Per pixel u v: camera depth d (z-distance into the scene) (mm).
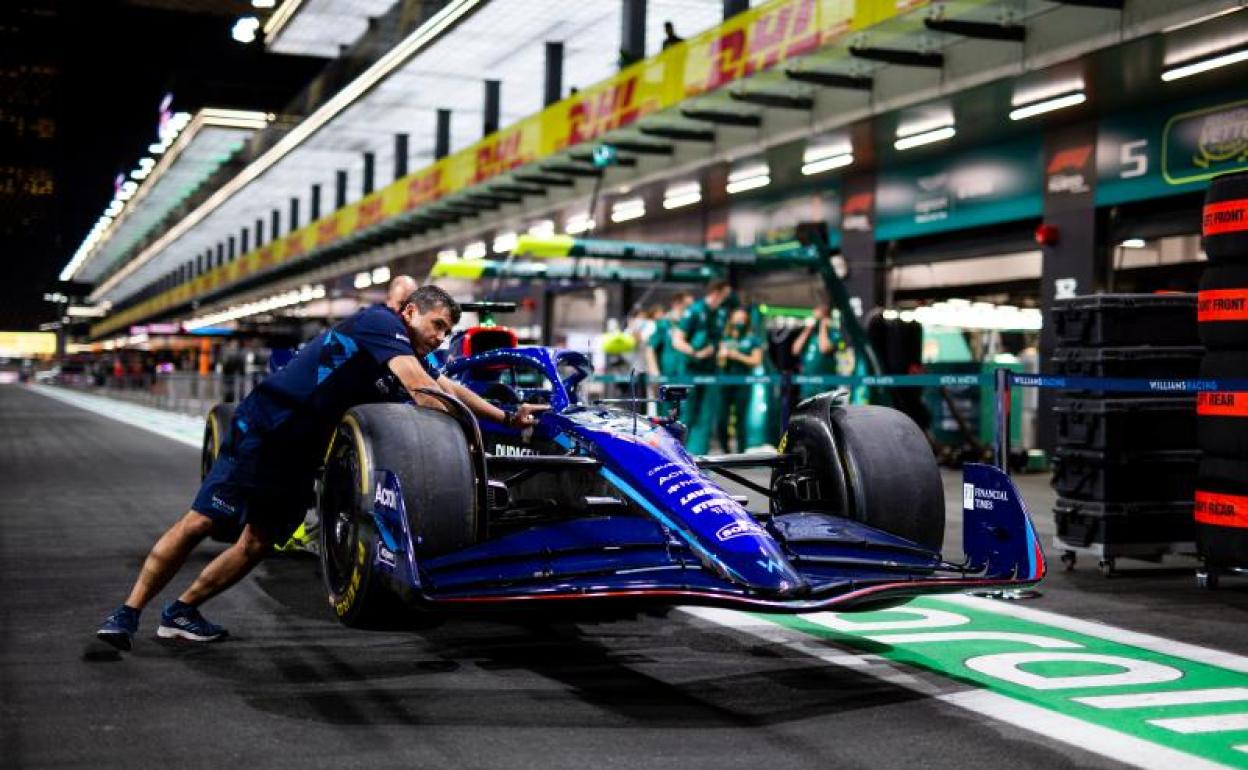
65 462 13758
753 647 4672
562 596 3658
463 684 4070
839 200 17516
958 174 15453
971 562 4293
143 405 35938
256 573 6305
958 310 15914
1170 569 6668
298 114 27641
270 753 3293
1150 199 13008
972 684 4117
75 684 4020
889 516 4801
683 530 4133
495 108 21781
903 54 12188
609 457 4617
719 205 20078
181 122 30266
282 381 4562
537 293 24203
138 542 7383
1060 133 13906
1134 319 6504
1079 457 6473
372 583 4203
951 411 13531
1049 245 14086
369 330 4590
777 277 18625
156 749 3320
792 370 13961
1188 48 10539
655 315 15078
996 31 11289
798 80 13008
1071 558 6625
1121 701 3900
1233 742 3469
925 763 3260
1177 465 6488
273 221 37594
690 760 3264
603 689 4020
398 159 25953
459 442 4473
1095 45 10547
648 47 19500
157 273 60906
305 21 23969
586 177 18891
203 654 4480
